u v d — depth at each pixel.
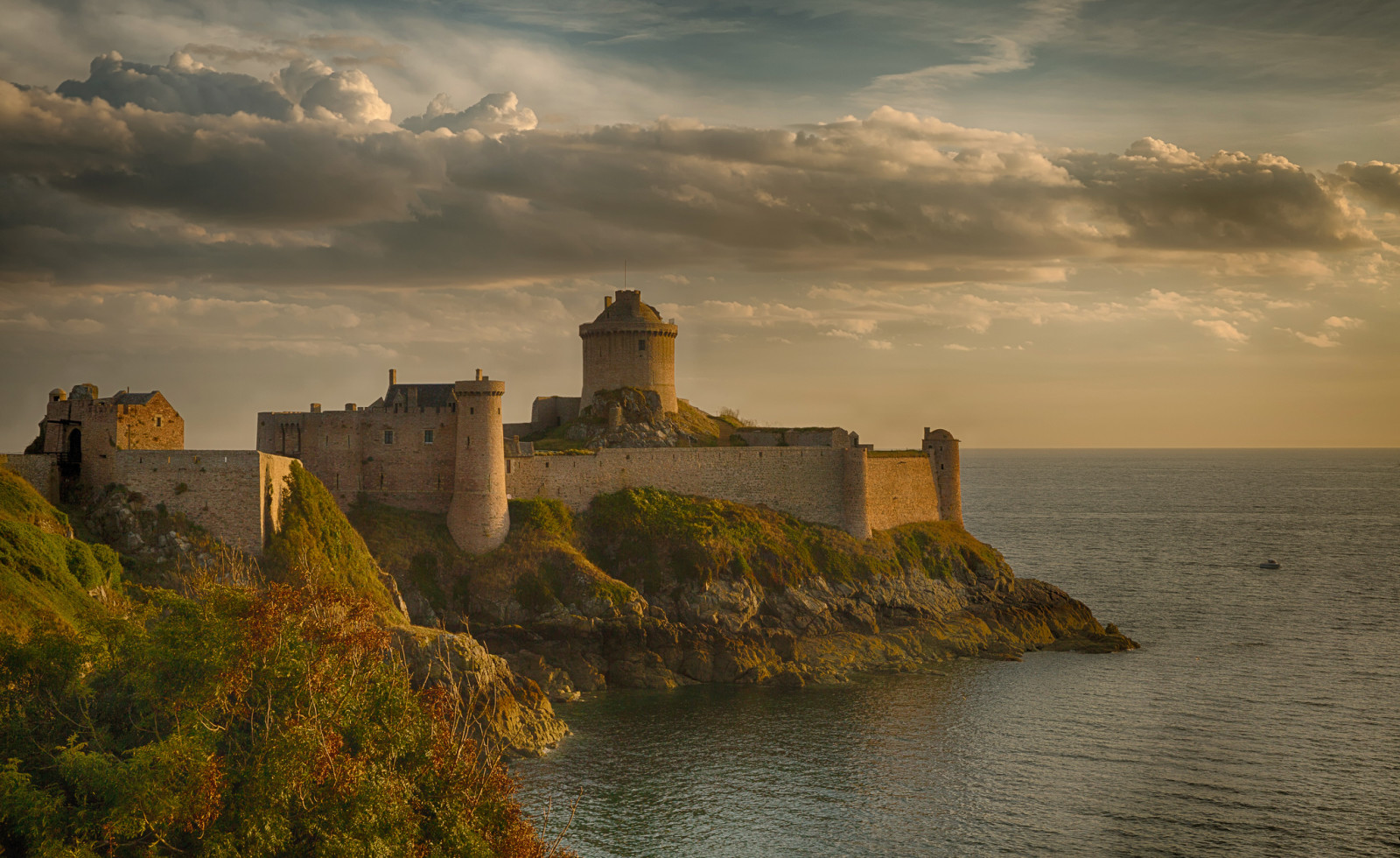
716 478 172.62
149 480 120.31
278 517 124.94
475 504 148.25
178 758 58.78
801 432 194.00
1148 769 111.62
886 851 91.62
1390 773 110.88
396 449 153.00
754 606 153.00
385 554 143.25
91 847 57.41
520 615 142.38
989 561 184.62
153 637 68.06
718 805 100.12
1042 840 94.25
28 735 62.06
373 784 63.19
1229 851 92.94
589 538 158.38
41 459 118.12
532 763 109.44
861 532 177.50
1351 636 174.88
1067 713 130.38
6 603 85.12
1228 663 156.25
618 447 177.12
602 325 193.38
